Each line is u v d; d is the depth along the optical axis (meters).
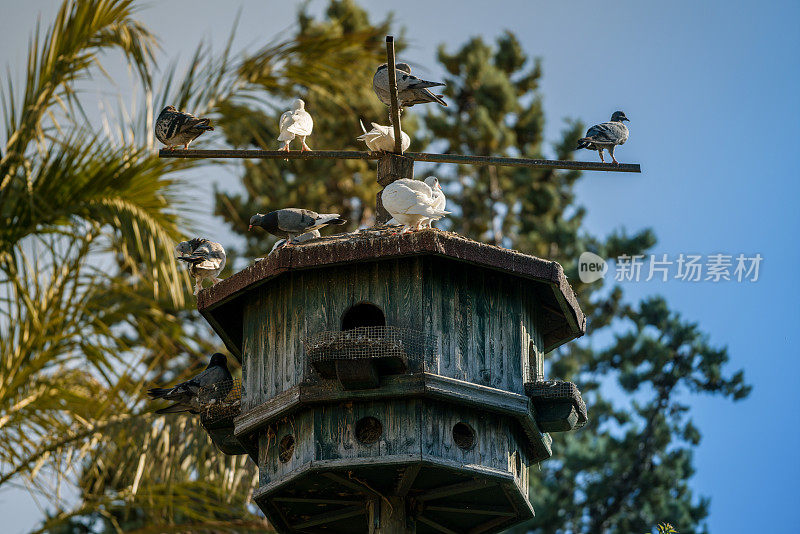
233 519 17.42
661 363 26.09
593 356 26.86
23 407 14.92
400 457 11.44
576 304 12.92
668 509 24.84
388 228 12.68
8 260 15.01
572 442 25.72
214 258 13.11
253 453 12.93
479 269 12.26
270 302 12.48
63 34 15.65
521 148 28.59
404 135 13.20
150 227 15.19
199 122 13.01
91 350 15.32
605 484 25.30
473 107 28.73
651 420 26.08
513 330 12.37
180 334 17.06
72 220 15.38
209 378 13.13
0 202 14.98
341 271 12.11
